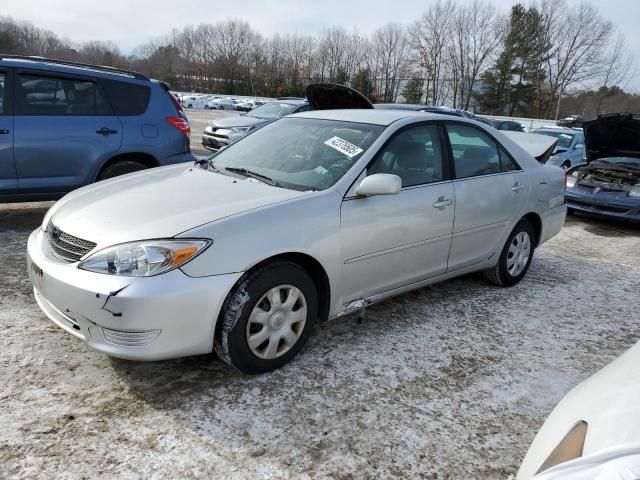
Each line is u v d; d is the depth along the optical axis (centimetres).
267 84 6875
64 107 525
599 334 382
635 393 161
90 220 277
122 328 243
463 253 400
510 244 448
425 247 362
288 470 222
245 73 7194
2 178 495
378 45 6562
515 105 6047
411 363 316
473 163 406
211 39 7488
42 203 653
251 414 257
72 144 524
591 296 461
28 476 208
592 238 706
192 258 250
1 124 487
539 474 143
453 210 375
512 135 617
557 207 489
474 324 380
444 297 429
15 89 497
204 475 216
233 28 7231
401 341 343
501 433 258
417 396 283
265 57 7188
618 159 827
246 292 268
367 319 374
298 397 273
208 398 267
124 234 257
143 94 576
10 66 495
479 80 6191
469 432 257
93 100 541
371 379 295
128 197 302
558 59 5819
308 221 289
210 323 259
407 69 6444
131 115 564
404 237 343
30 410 247
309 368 302
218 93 7200
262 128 416
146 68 7875
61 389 265
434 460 236
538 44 5800
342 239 306
